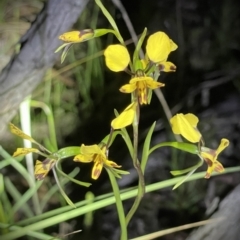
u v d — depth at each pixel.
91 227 0.73
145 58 0.49
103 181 0.81
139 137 0.90
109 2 0.99
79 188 0.79
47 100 0.86
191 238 0.62
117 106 0.94
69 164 0.82
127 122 0.48
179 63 1.06
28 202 0.75
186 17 1.14
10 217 0.66
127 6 1.07
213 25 1.14
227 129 0.95
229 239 0.61
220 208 0.63
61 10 0.60
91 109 0.92
